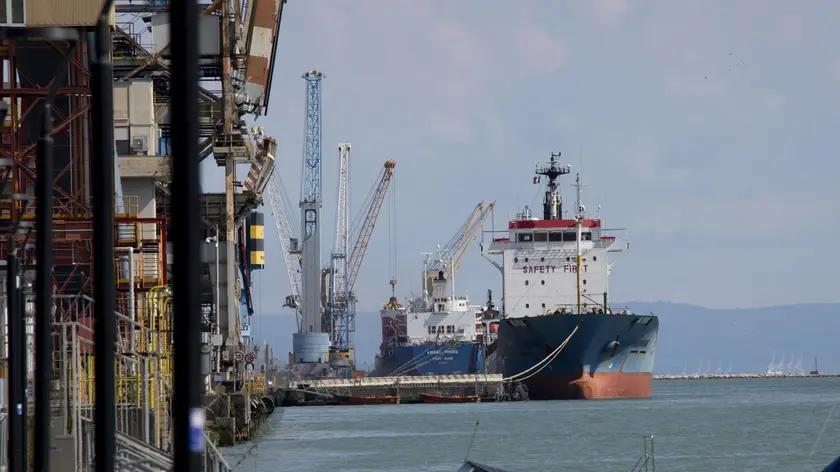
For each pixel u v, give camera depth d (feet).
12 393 366.84
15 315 369.71
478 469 478.18
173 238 160.66
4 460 520.01
